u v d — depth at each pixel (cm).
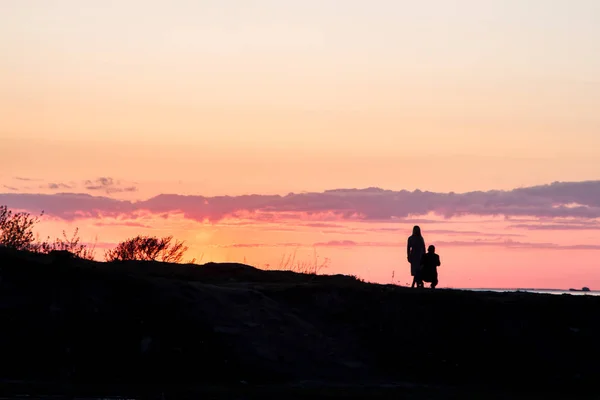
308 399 5528
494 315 7338
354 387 6144
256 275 8738
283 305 7138
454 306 7362
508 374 6881
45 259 6794
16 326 6144
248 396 5544
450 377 6756
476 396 6156
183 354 6250
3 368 5900
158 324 6391
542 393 6619
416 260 8519
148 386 5838
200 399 5394
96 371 6044
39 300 6334
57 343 6128
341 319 7112
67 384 5753
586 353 7156
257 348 6450
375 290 7506
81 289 6469
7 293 6316
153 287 6644
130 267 8194
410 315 7231
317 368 6481
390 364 6769
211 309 6656
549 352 7112
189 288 6769
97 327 6278
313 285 7506
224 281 8200
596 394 6719
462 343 7062
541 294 7900
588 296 7838
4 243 8475
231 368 6231
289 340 6656
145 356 6194
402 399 5731
